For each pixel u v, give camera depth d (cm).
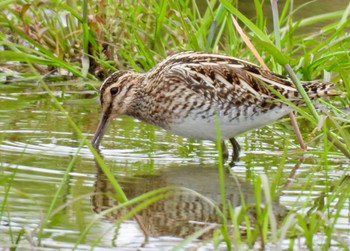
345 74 1452
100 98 1361
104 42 1622
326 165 1108
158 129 1437
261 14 1602
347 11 1616
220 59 1331
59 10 1711
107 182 1130
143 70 1672
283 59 1168
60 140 1314
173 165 1230
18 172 1150
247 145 1352
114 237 940
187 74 1295
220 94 1274
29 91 1602
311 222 918
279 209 1041
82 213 1012
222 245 925
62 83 1662
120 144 1330
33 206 1022
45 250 892
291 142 1334
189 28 1667
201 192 1108
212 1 1672
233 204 1066
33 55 1620
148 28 1670
